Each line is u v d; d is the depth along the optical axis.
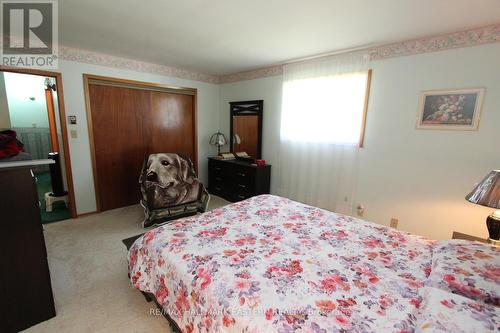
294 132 3.42
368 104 2.74
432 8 1.75
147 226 3.06
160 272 1.38
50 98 3.65
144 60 3.54
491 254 1.20
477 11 1.77
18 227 1.46
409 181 2.55
